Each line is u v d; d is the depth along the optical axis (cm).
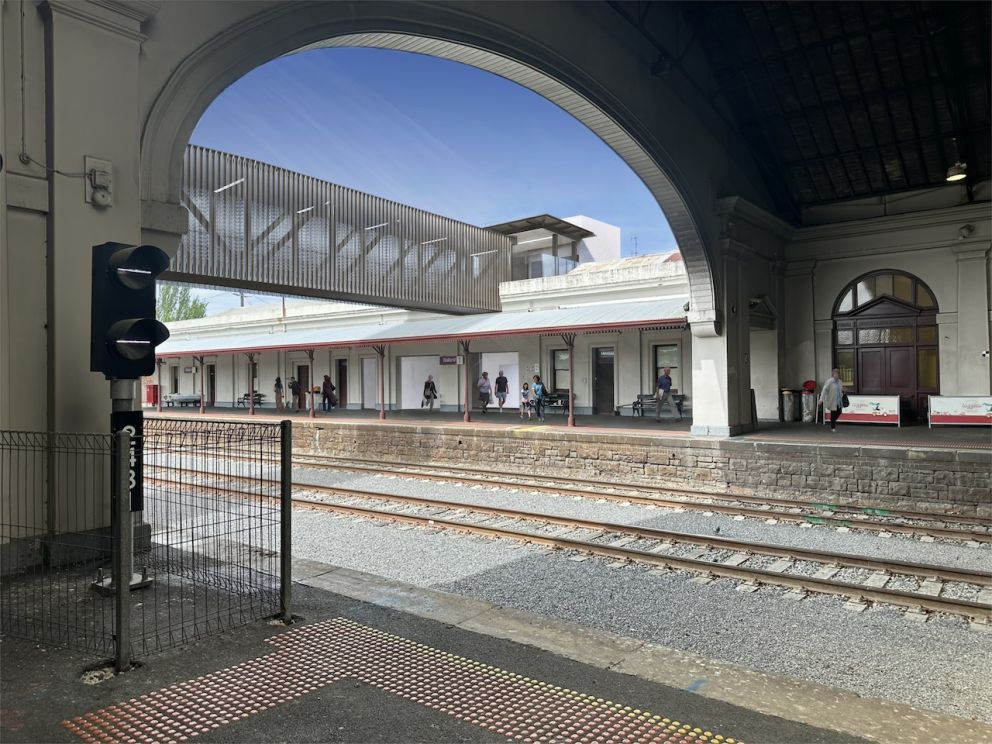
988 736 297
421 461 1766
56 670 341
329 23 720
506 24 951
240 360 3359
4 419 479
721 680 352
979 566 743
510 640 403
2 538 475
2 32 477
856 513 1084
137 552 499
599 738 287
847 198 1838
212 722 294
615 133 1249
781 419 1812
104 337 455
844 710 320
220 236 1659
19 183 488
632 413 2138
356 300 2086
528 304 2403
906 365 1719
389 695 324
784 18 1397
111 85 536
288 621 421
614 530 878
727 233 1506
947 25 1295
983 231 1587
